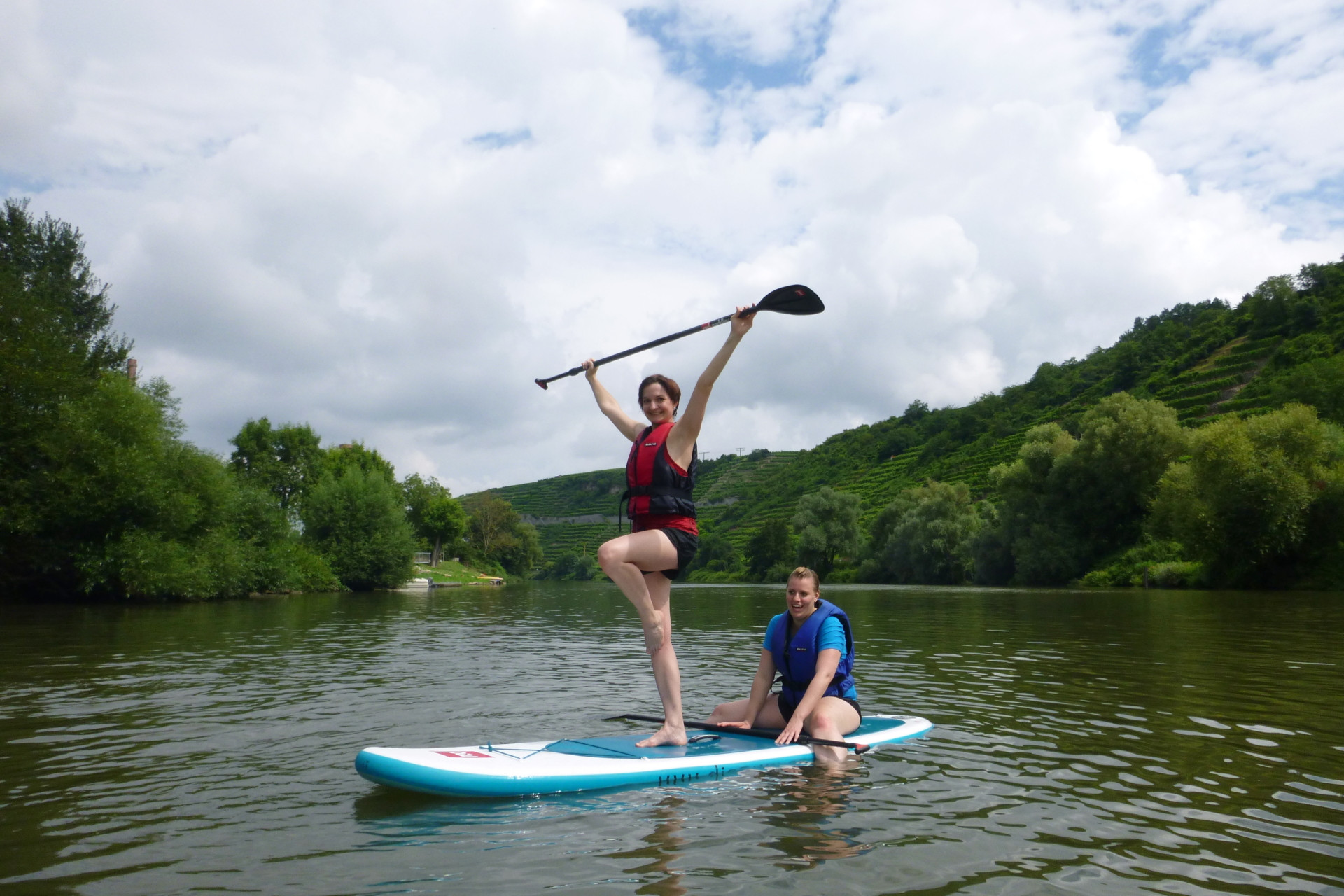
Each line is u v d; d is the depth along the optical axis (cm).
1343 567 3123
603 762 424
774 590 4884
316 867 302
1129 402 4559
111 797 399
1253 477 3164
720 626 1638
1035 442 4888
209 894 276
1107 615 1783
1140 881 288
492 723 586
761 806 377
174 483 2700
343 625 1647
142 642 1250
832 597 2989
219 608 2245
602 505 15312
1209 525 3309
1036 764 458
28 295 2692
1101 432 4431
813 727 502
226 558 2783
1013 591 3594
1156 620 1591
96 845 328
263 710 648
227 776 441
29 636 1359
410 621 1803
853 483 10325
